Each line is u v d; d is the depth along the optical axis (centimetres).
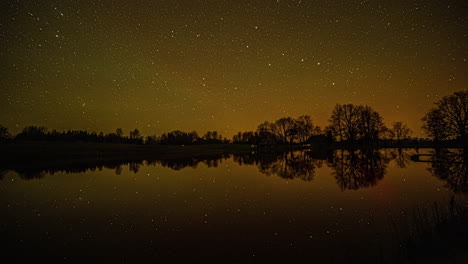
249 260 521
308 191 1207
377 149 5338
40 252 583
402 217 747
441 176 1522
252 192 1215
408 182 1343
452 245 459
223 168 2372
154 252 571
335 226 702
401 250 503
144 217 839
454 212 650
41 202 1068
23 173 2064
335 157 3475
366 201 970
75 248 601
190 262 522
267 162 2984
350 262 488
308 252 547
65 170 2258
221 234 671
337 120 6278
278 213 848
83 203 1044
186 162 3108
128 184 1491
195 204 998
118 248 599
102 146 5288
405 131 6419
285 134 8462
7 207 991
